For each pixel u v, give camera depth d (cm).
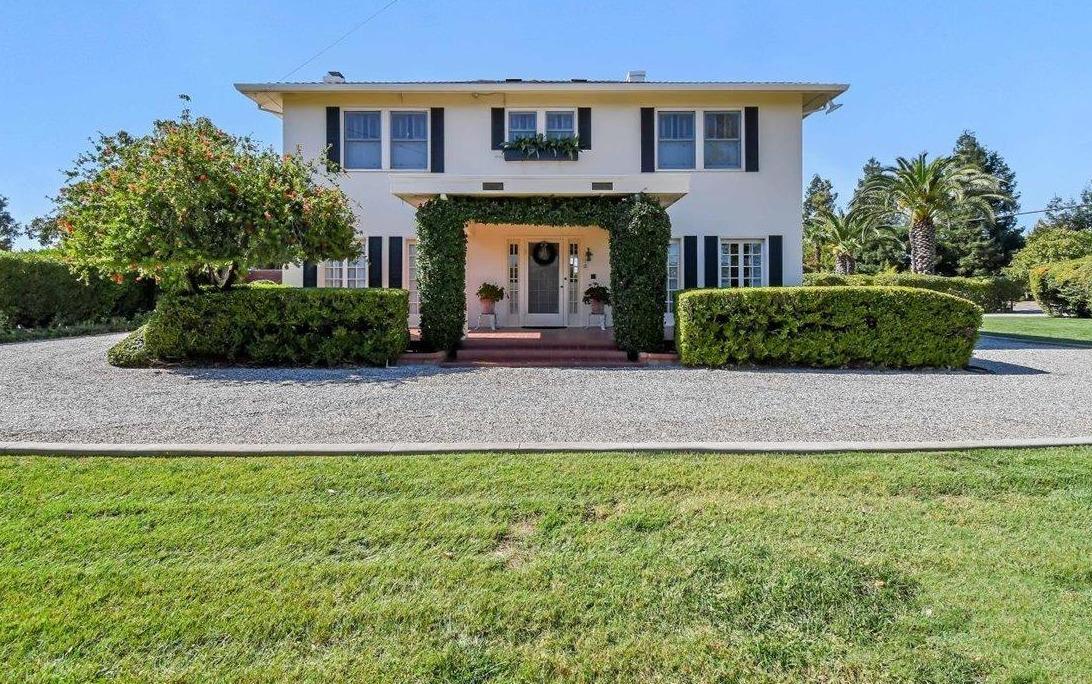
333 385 784
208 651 228
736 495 385
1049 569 292
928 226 2489
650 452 473
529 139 1336
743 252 1401
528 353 1040
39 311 1423
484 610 257
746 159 1379
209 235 895
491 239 1452
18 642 232
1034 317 2408
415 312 1377
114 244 867
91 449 459
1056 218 5603
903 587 277
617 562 299
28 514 348
